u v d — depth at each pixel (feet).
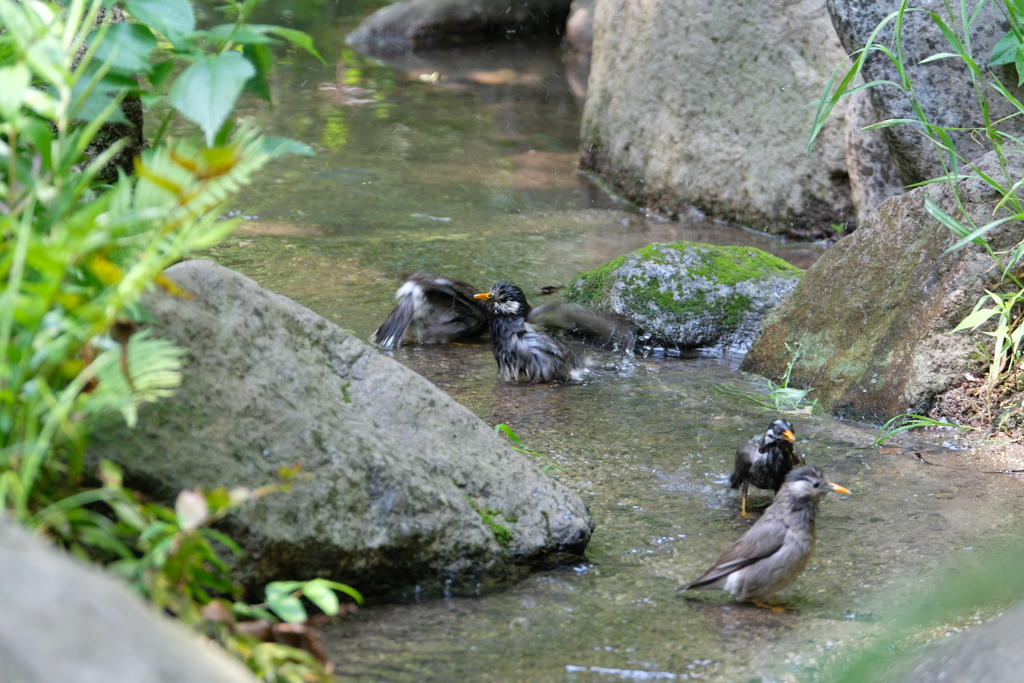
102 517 14.19
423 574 19.92
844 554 23.15
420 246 53.57
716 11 60.29
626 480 28.30
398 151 74.33
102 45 15.93
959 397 32.01
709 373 39.45
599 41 71.20
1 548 8.75
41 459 13.79
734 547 20.62
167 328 18.19
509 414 34.35
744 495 26.43
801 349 37.76
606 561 22.54
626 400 35.99
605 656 17.17
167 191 14.19
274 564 17.76
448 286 42.83
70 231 12.48
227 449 17.80
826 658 16.43
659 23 64.23
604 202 65.57
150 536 13.07
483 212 60.95
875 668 11.44
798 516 20.57
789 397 35.58
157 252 14.61
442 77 101.91
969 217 32.76
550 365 38.01
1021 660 12.41
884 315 35.42
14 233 14.06
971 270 33.04
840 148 55.21
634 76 66.54
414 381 21.95
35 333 12.96
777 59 57.52
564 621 18.88
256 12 122.62
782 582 20.10
